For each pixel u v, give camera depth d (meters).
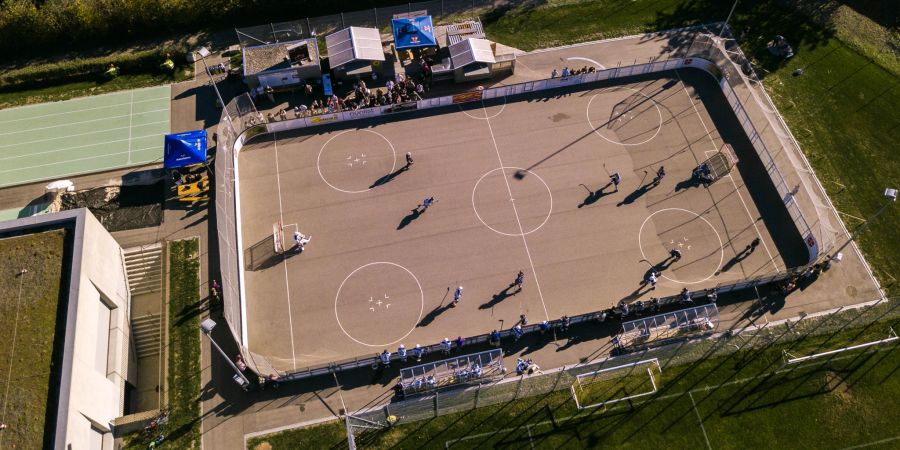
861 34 65.56
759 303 48.84
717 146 57.78
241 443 42.72
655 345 47.03
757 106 58.38
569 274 50.19
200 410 44.03
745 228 52.81
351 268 50.41
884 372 46.03
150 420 43.31
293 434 43.09
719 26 66.44
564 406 44.25
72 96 60.97
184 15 65.00
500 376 45.41
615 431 43.31
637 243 51.88
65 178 55.12
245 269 50.22
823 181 55.72
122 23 65.00
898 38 65.31
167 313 48.28
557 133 58.44
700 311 47.34
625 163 56.56
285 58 60.50
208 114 59.34
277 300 48.78
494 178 55.50
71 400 37.59
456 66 60.12
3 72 63.12
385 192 54.66
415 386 44.09
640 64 61.97
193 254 51.00
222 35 65.62
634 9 68.25
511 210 53.62
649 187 55.09
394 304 48.62
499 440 42.91
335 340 46.94
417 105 59.44
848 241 50.81
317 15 67.69
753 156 56.97
